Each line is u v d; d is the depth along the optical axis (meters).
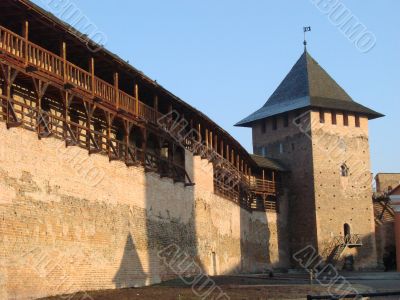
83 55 31.62
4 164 24.84
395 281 44.06
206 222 47.50
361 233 67.69
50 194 27.67
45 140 27.56
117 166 33.88
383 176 79.94
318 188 66.38
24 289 25.36
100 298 27.11
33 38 29.25
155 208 38.44
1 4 25.19
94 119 34.19
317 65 72.12
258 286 35.56
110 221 32.69
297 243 67.06
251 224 62.28
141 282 35.56
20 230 25.44
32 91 29.09
